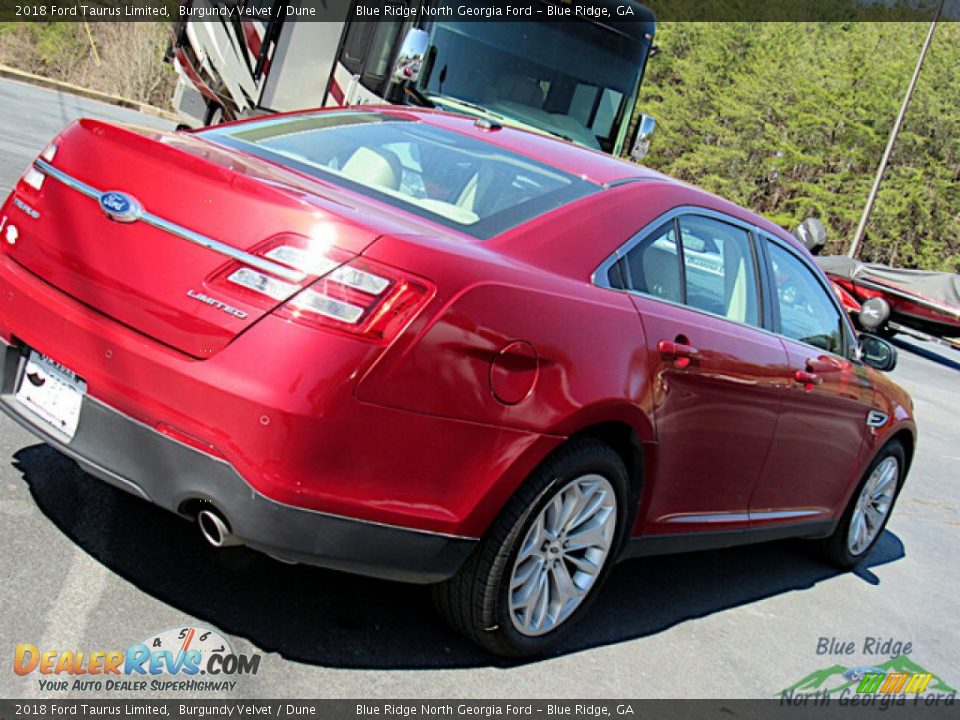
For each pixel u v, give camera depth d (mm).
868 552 5348
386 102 9531
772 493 4250
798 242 4578
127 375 2664
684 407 3428
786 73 39969
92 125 3039
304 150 3533
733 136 40406
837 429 4539
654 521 3561
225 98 10875
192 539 3416
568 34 10070
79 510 3424
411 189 3301
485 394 2734
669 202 3635
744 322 3922
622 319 3166
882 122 39188
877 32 40938
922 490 7430
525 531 2961
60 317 2807
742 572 4746
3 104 15953
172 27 12578
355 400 2535
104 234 2799
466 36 9656
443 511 2752
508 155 3615
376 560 2729
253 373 2520
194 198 2697
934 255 39594
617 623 3715
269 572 3320
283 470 2521
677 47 42219
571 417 2936
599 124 10469
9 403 2988
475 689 2941
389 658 2982
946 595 5188
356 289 2549
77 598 2877
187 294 2625
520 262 3000
